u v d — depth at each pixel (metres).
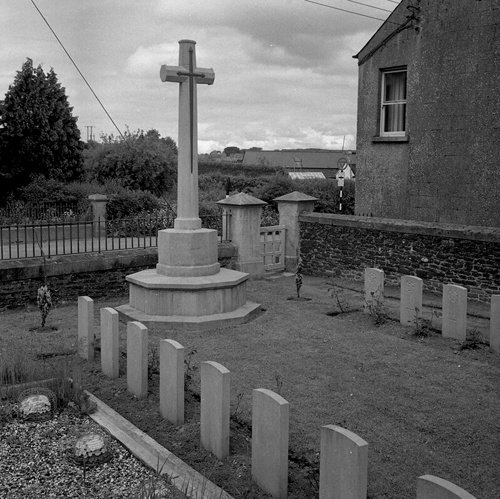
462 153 14.69
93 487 5.16
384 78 16.55
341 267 15.84
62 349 9.28
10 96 23.69
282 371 8.27
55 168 24.50
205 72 11.34
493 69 13.91
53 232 18.11
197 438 6.20
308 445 6.02
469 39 14.27
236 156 60.41
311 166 49.28
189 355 8.27
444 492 3.88
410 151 15.77
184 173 11.56
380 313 11.09
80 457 5.55
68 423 6.48
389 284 14.70
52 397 6.74
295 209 16.67
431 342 9.78
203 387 5.94
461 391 7.55
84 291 13.02
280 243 16.83
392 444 6.11
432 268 13.73
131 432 6.23
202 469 5.58
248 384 7.75
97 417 6.62
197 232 11.51
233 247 15.46
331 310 12.02
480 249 12.77
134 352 7.33
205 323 10.60
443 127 15.01
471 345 9.59
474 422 6.63
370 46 16.47
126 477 5.36
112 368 8.02
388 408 6.99
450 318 9.98
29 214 21.23
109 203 21.45
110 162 26.44
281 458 5.06
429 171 15.40
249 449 5.97
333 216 15.89
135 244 16.84
